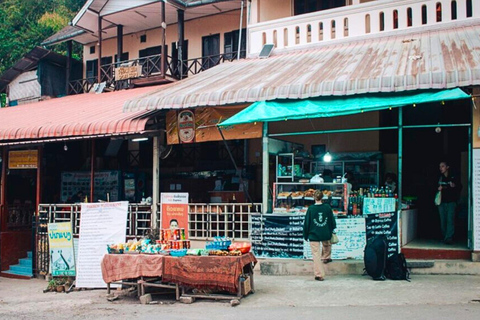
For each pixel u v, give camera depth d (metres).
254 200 15.41
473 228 9.44
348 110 9.51
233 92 10.95
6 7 35.38
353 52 12.83
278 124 14.62
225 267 8.47
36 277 14.05
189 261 8.70
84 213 11.02
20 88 23.05
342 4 16.23
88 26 20.67
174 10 19.02
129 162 19.00
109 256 9.48
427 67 9.67
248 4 16.83
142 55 21.30
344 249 10.23
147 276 9.20
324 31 14.52
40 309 9.09
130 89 19.14
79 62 23.14
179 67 18.80
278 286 9.20
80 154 19.83
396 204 10.12
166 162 18.02
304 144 14.30
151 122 12.62
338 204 10.91
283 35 15.15
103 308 8.79
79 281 10.89
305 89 10.24
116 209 10.91
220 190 15.58
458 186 10.81
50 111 16.78
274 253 10.74
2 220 15.62
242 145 16.39
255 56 15.47
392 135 13.91
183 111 12.29
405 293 8.09
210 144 17.20
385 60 11.10
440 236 12.57
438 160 13.70
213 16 19.53
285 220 10.70
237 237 12.84
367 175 13.41
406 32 13.44
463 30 12.48
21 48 31.61
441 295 7.84
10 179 18.23
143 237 11.71
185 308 8.24
